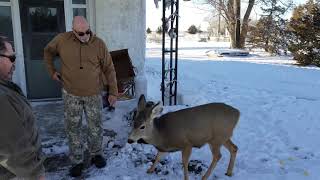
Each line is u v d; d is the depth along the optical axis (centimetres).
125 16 884
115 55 846
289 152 629
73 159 529
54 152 604
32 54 860
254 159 597
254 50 2814
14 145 232
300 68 1769
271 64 1922
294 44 2008
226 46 3262
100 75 536
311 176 535
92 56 512
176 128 485
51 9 854
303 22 1977
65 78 515
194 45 3438
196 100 940
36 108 823
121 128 704
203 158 593
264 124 770
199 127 489
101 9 866
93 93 524
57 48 514
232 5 2927
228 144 534
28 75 866
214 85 1235
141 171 547
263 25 2764
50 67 524
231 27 2948
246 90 1148
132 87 880
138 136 477
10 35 838
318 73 1595
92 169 550
